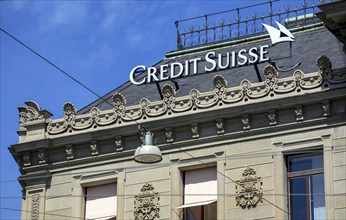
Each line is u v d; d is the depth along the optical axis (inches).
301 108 1886.1
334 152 1855.3
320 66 1888.5
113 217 1957.4
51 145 2007.9
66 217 1973.4
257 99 1909.4
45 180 2003.0
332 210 1827.0
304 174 1868.8
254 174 1886.1
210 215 1902.1
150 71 2050.9
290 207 1860.2
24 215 1996.8
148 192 1936.5
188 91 2034.9
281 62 2039.9
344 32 1899.6
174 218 1908.2
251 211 1870.1
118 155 1973.4
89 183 1979.6
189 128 1941.4
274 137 1894.7
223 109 1919.3
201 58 2058.3
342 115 1865.2
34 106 2038.6
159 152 1797.5
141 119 1966.0
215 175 1916.8
